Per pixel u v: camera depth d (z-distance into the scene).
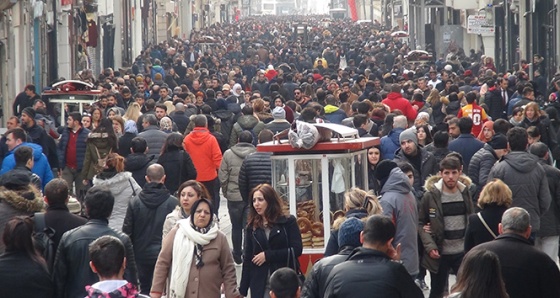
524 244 12.80
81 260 13.68
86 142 25.05
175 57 78.56
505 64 70.94
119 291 11.10
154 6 118.00
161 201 16.70
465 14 86.44
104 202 13.94
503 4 70.94
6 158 21.80
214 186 24.16
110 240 11.59
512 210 12.95
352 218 13.01
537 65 52.78
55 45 59.22
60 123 37.41
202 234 14.27
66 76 62.47
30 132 25.44
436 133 21.39
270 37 129.12
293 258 15.50
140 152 21.41
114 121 27.12
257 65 66.56
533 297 12.72
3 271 12.90
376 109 27.00
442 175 17.30
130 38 94.12
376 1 183.75
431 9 100.56
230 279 14.36
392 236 12.02
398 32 104.44
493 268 10.83
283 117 26.83
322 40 110.00
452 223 17.28
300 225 18.12
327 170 18.11
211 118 28.17
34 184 17.73
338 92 38.25
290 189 18.25
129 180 18.64
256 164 20.83
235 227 22.56
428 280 21.08
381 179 16.91
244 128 27.84
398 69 60.47
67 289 13.76
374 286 11.70
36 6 52.12
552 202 18.80
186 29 149.38
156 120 25.48
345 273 11.80
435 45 88.75
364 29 130.88
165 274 14.50
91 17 69.62
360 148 18.12
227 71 63.28
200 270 14.23
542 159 19.00
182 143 22.23
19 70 49.66
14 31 48.34
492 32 70.38
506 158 18.25
